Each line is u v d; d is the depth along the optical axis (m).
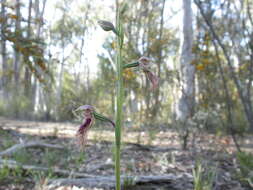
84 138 0.16
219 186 0.25
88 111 0.16
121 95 0.15
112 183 0.25
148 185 0.25
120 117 0.15
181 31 0.72
